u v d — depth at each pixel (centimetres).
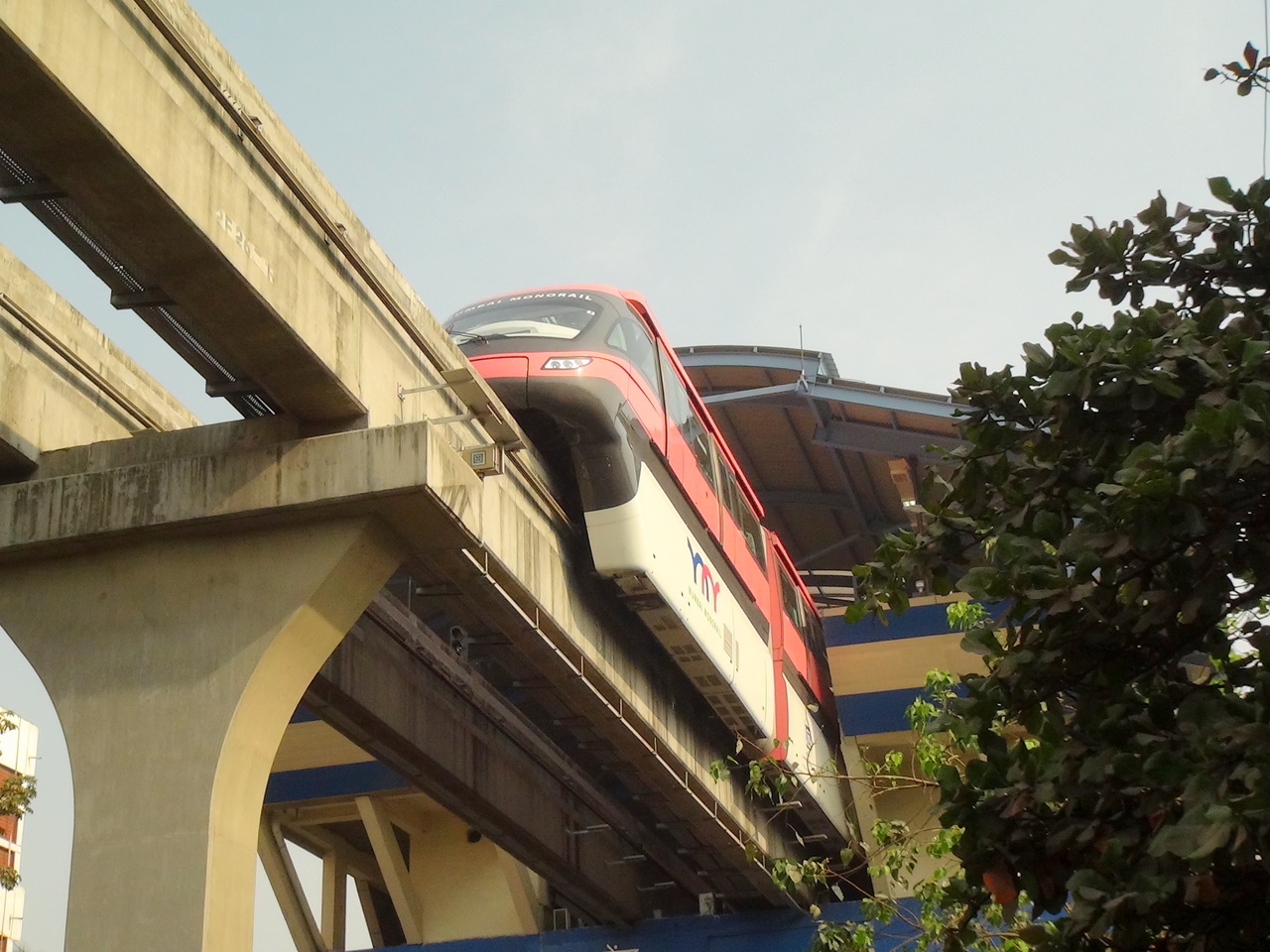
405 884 3170
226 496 1411
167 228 1185
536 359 1820
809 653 3019
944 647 3062
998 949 1554
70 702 1404
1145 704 820
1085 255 1004
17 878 1877
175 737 1366
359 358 1445
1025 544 823
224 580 1415
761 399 3534
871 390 3438
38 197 1169
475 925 3328
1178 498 758
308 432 1452
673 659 2150
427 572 1636
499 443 1562
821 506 4116
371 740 1962
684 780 2230
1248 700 766
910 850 1744
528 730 2291
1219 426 750
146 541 1445
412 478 1366
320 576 1389
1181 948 772
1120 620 816
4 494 1466
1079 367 879
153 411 1723
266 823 3153
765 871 2678
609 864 2877
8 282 1505
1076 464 904
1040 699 855
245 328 1307
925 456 3559
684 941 2980
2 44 1020
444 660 2056
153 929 1293
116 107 1114
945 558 978
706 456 2316
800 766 2694
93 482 1452
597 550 1795
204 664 1389
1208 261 981
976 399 931
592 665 1845
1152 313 880
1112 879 738
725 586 2272
